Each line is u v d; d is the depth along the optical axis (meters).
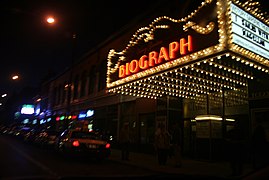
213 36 9.55
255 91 12.81
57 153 15.16
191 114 16.77
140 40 14.61
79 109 31.34
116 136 22.20
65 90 37.50
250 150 12.73
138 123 19.70
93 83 28.81
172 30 11.82
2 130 55.03
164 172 10.05
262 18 10.64
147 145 18.34
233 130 9.60
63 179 7.85
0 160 11.15
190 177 9.34
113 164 12.60
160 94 17.14
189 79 13.12
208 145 13.51
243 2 10.23
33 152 16.09
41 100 50.25
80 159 13.63
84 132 13.81
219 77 12.42
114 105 23.66
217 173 9.77
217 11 9.50
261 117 12.34
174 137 11.69
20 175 7.96
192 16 10.67
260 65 10.45
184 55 10.74
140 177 9.10
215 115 14.38
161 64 12.06
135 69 14.24
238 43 9.19
